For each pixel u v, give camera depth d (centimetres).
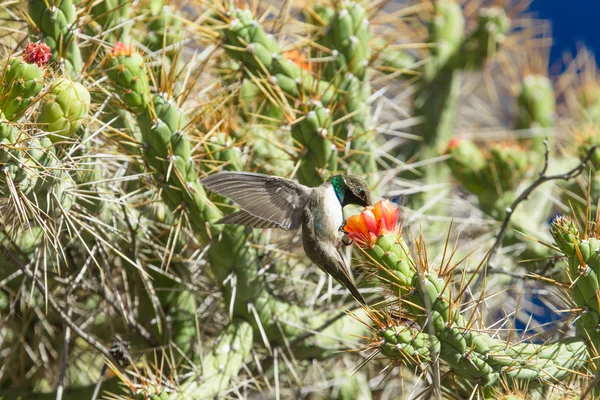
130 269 830
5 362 850
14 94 608
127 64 738
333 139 815
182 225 797
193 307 845
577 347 618
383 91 934
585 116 1157
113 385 818
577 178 930
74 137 689
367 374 938
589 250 628
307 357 822
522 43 1261
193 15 950
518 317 990
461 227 1002
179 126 748
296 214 683
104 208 769
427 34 1171
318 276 908
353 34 877
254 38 846
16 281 840
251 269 802
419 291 596
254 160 902
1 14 891
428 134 1144
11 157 610
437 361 584
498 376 602
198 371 758
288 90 845
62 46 727
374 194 862
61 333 884
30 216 665
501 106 1345
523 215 980
